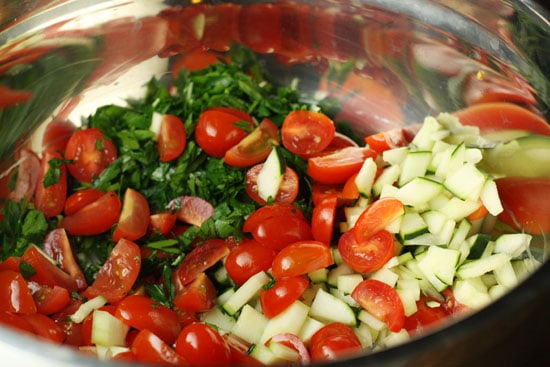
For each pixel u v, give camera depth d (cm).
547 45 48
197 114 55
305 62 56
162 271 50
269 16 55
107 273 49
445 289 48
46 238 51
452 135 53
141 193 53
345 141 55
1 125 52
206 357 43
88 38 53
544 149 48
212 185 52
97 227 51
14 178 53
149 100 57
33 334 46
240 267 49
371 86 56
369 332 47
